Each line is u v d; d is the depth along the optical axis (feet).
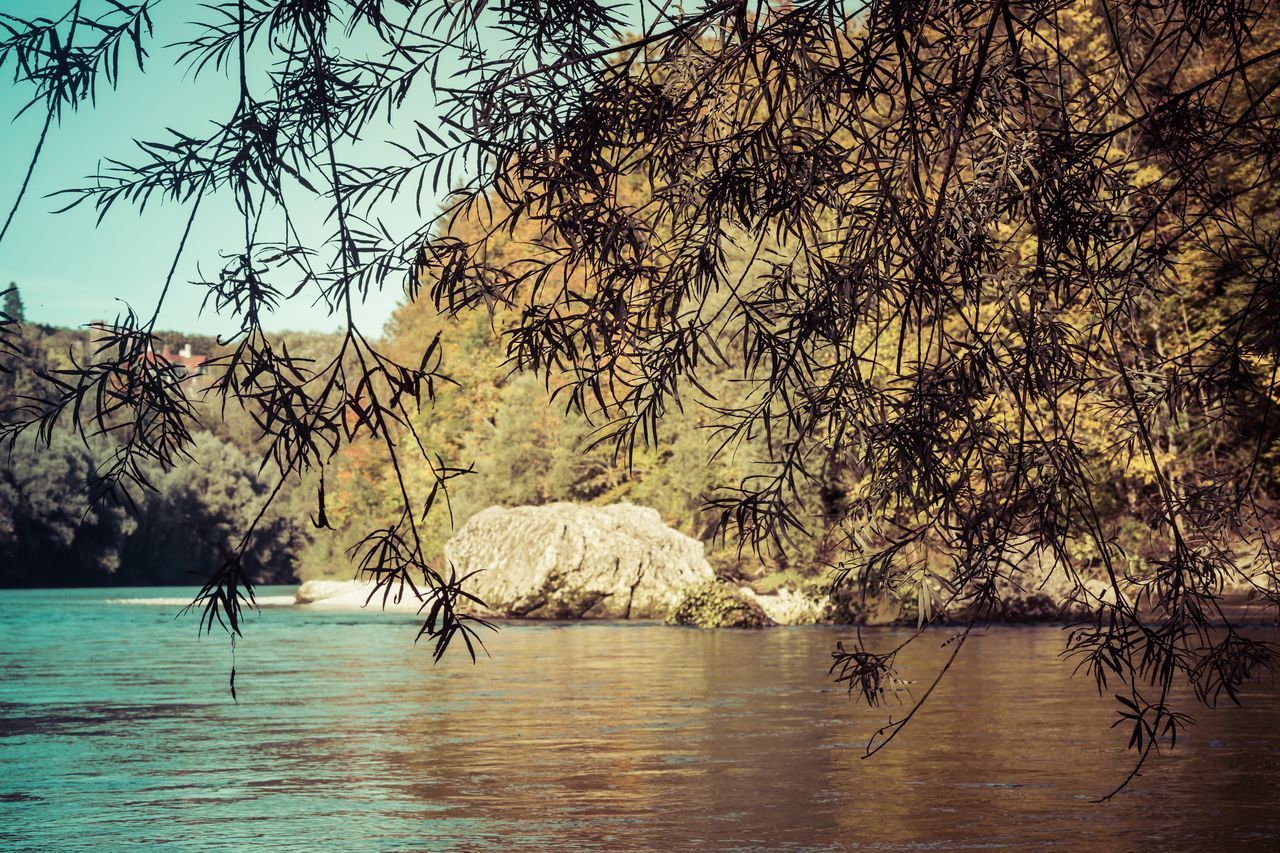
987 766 29.07
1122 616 14.57
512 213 13.65
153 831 22.59
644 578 112.57
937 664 56.70
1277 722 36.24
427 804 25.03
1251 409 48.29
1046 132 14.53
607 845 21.17
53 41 11.69
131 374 11.05
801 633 85.97
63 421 224.33
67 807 24.95
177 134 11.90
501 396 178.19
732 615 94.68
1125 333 16.49
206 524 250.37
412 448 182.50
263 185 12.08
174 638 84.84
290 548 260.01
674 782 27.27
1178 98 14.32
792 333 14.11
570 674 54.39
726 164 13.75
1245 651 14.64
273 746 33.12
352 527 204.74
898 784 26.78
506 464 163.12
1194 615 14.69
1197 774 27.68
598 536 112.98
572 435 151.02
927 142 15.28
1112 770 28.40
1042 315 15.19
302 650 72.43
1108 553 15.53
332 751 32.17
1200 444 62.69
